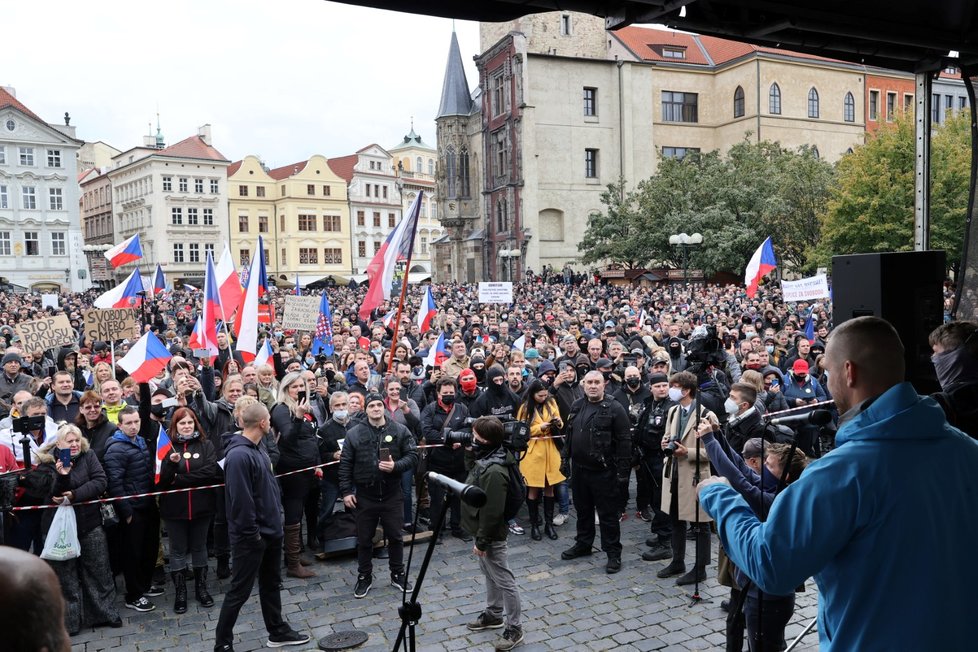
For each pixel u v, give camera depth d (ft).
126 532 24.16
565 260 202.49
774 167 149.38
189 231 275.59
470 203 227.20
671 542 26.68
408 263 33.06
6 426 26.84
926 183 17.01
